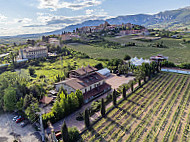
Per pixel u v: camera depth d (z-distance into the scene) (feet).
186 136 151.94
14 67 416.46
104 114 191.62
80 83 242.58
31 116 179.01
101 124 175.22
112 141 148.05
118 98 240.94
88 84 246.47
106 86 276.62
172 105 210.59
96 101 226.79
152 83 294.46
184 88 265.13
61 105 188.85
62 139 148.87
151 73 331.36
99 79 269.23
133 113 194.70
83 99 220.43
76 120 187.11
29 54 496.23
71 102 197.67
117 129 165.68
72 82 239.30
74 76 263.90
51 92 251.39
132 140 148.77
